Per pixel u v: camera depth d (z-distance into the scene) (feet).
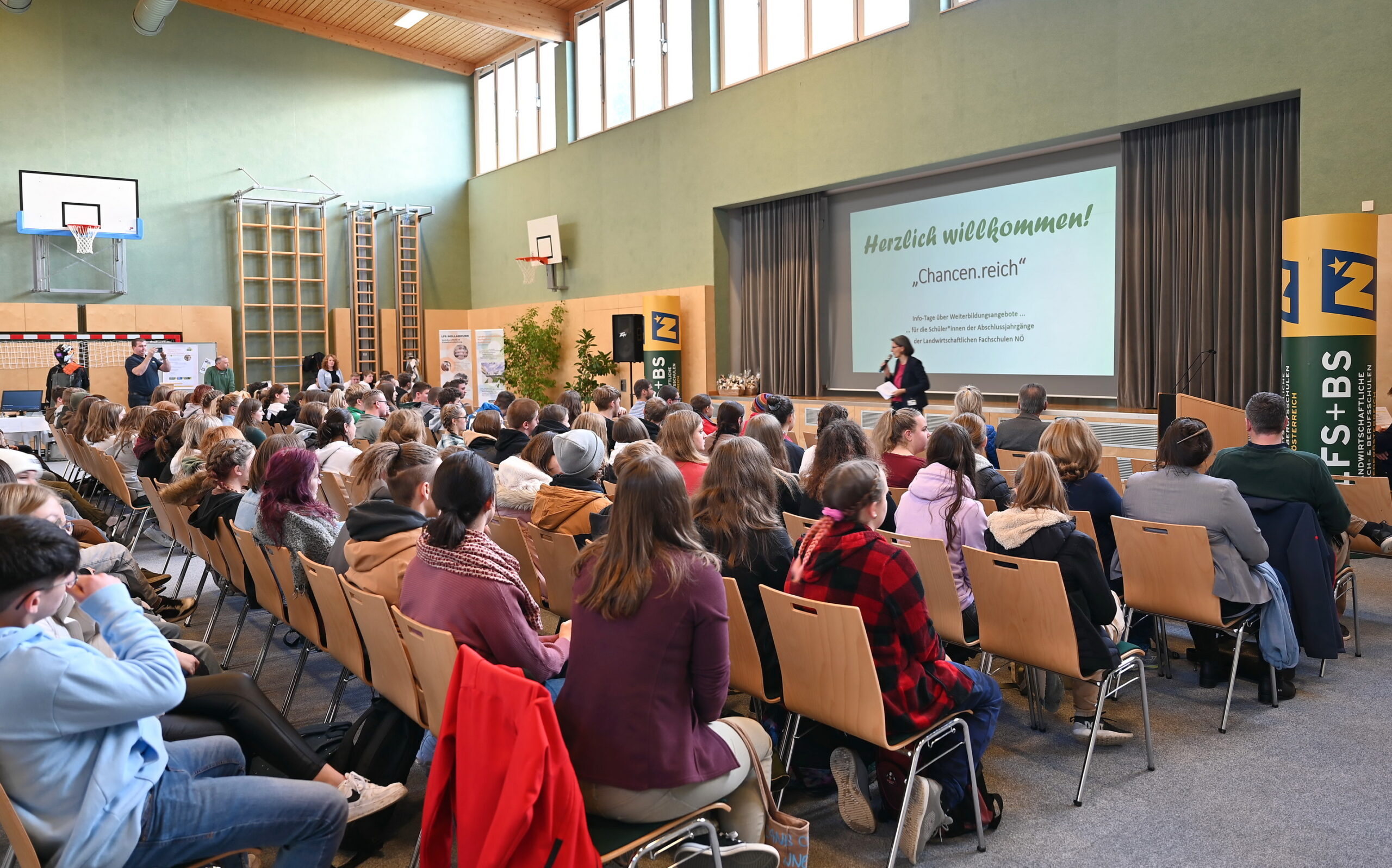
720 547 8.46
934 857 8.01
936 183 30.81
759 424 12.53
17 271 41.37
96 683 5.35
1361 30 20.29
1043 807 8.87
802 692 8.07
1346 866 7.73
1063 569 9.02
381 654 8.40
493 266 50.67
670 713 6.18
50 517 7.20
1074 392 27.66
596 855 5.34
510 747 5.28
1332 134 20.84
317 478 11.36
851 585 7.68
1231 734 10.43
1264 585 10.57
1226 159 23.75
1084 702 10.25
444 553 7.39
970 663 12.89
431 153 51.37
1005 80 27.02
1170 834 8.30
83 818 5.34
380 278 50.49
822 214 34.32
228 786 6.08
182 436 18.03
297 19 46.91
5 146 40.68
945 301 30.91
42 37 41.22
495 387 46.88
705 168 37.14
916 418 13.42
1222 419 20.93
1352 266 16.62
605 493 13.76
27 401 39.47
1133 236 25.72
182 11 44.29
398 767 8.81
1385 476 17.38
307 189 47.78
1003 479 12.30
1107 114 24.82
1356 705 11.15
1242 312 23.59
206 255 45.55
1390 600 15.60
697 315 37.70
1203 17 22.86
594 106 43.29
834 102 31.94
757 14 34.96
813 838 8.41
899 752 8.11
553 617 15.39
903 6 29.99
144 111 43.62
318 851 6.38
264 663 13.60
